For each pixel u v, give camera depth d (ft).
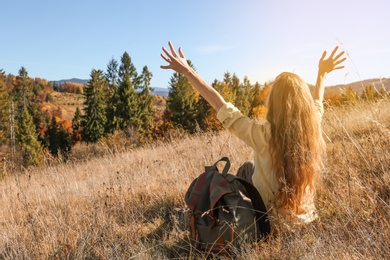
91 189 17.92
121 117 201.77
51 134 203.00
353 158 12.48
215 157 19.22
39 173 27.89
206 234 8.39
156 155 30.73
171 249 9.71
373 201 8.80
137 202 13.62
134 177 18.60
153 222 12.26
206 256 8.29
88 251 9.57
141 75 296.71
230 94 237.25
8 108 261.24
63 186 18.84
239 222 8.11
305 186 8.36
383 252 6.88
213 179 8.61
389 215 8.17
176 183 15.39
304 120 8.20
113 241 9.61
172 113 190.49
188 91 188.75
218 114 8.57
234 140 25.49
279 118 8.24
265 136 8.38
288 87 8.28
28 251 9.87
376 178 10.31
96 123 216.74
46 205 15.94
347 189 10.04
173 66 8.61
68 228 11.12
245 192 9.02
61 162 30.68
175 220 11.08
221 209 8.31
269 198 8.76
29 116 198.29
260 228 8.54
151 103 225.35
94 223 11.01
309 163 8.20
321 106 9.57
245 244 8.04
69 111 532.32
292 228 8.58
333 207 9.36
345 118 17.89
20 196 19.13
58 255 9.38
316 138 8.38
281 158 8.21
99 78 227.20
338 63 10.05
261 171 8.79
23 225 12.86
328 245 7.48
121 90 204.23
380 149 11.96
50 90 626.64
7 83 387.96
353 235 7.70
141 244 9.55
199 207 8.59
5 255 10.09
